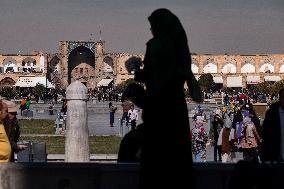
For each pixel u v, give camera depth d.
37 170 10.15
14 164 10.20
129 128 41.34
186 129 7.42
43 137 39.41
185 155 7.38
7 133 12.38
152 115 7.37
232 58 155.88
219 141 24.75
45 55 150.38
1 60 150.50
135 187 10.03
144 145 7.46
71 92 18.67
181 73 7.18
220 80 155.12
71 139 18.69
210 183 10.05
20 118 62.78
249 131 21.92
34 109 84.69
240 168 8.27
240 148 22.30
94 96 120.94
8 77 147.50
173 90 7.31
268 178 8.21
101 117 70.12
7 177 10.20
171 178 7.32
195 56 156.12
